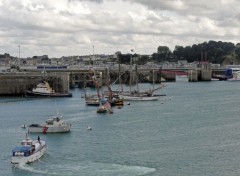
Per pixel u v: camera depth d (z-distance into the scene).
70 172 106.62
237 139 141.62
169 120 183.00
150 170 107.88
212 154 122.56
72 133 154.50
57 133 154.62
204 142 137.62
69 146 133.62
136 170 107.94
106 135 150.38
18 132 156.62
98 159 118.00
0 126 169.12
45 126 155.12
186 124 172.12
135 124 172.88
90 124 173.75
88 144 136.38
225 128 162.00
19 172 106.94
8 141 141.12
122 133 153.75
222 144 134.62
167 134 151.12
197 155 121.56
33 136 149.50
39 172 106.81
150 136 148.00
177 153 123.81
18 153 112.31
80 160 117.12
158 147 131.25
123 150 127.81
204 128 162.38
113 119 186.88
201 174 105.00
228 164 112.94
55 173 106.00
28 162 113.06
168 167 110.31
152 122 177.75
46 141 140.88
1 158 119.50
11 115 198.12
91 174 104.94
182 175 104.31
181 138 144.12
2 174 105.62
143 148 130.12
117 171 107.06
